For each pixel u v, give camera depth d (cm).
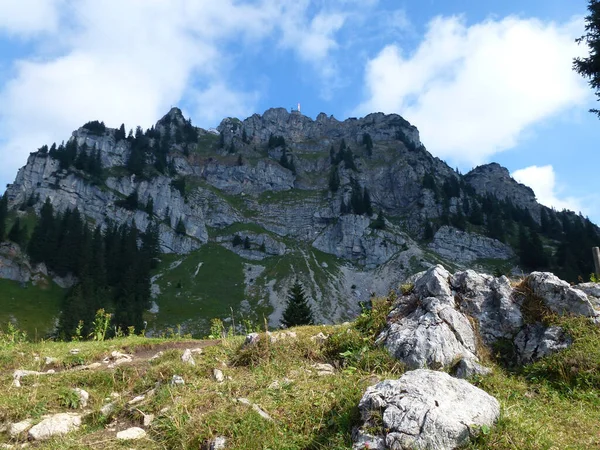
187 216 16362
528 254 13838
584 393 667
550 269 12900
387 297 1039
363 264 15588
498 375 749
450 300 899
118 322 8194
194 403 660
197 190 18638
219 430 568
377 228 16738
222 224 17412
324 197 19525
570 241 13975
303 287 12800
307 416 595
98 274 10250
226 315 10588
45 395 781
